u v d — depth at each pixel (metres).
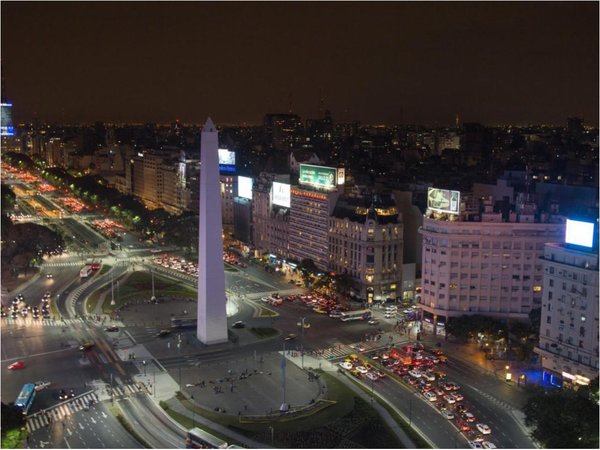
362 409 191.00
